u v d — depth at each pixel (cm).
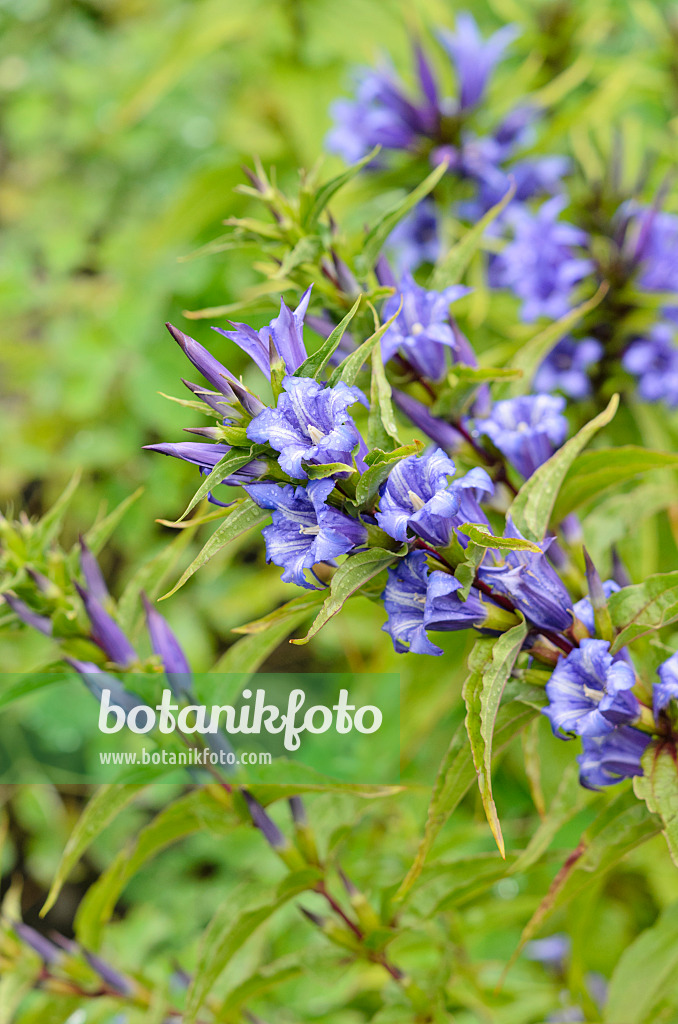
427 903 71
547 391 89
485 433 70
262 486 60
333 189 69
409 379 70
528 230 89
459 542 62
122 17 192
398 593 62
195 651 146
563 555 71
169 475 155
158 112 175
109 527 72
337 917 74
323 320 69
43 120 185
